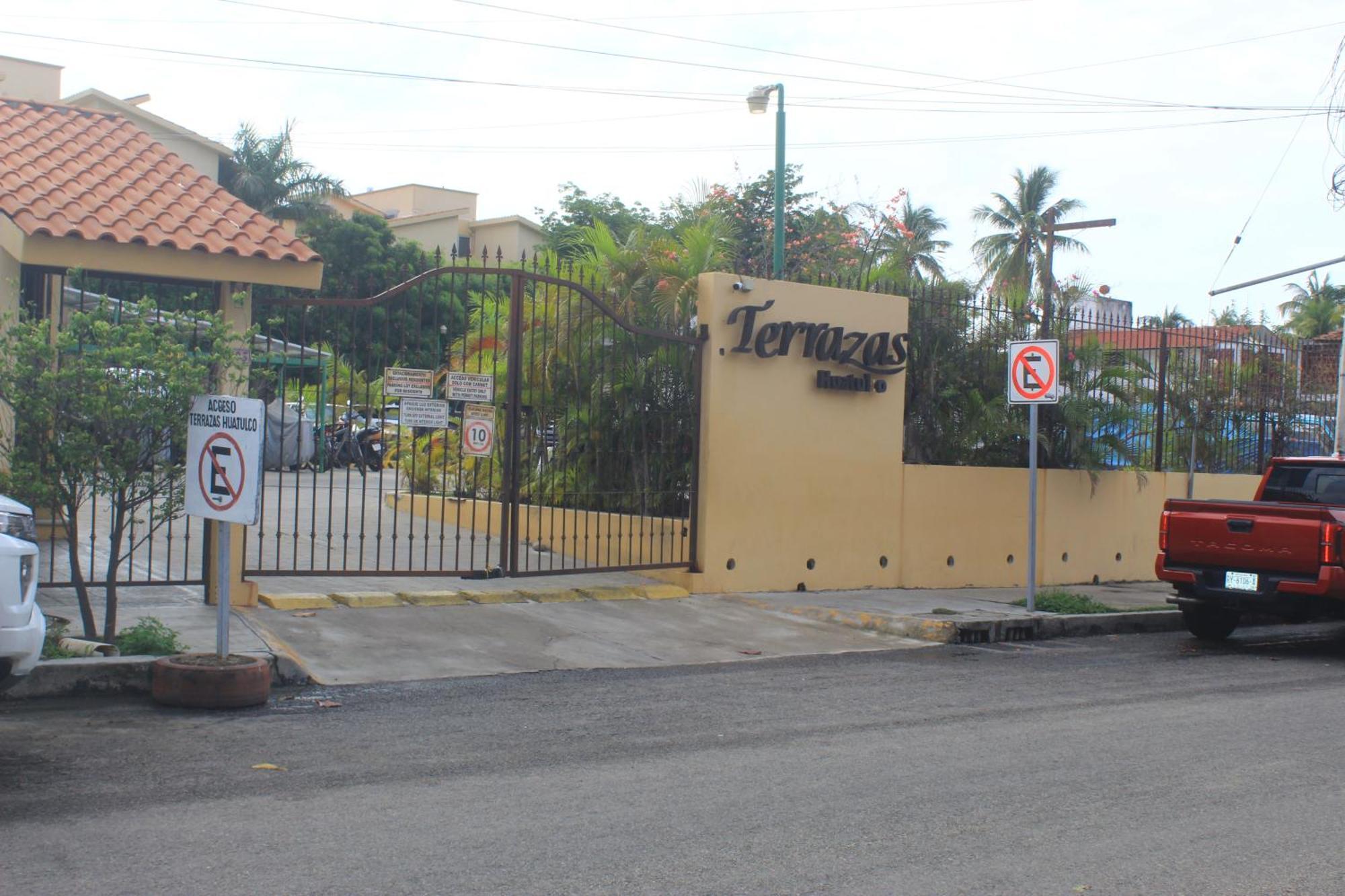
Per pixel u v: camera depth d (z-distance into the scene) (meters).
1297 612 11.63
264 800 5.70
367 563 13.12
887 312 14.34
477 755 6.71
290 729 7.12
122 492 8.18
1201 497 18.38
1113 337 18.58
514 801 5.86
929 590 14.60
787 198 32.59
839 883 4.87
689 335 13.40
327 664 8.88
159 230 10.08
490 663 9.39
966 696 9.01
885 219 26.20
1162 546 12.57
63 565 11.56
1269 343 20.02
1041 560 16.12
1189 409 18.48
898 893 4.79
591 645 10.28
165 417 7.92
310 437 21.22
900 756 7.05
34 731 6.78
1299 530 11.49
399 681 8.62
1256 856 5.39
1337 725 8.31
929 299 15.60
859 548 14.16
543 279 12.07
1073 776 6.69
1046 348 12.70
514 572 12.04
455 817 5.56
